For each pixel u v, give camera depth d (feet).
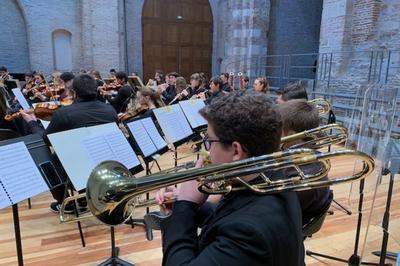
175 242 2.77
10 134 13.71
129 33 36.81
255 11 31.76
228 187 2.79
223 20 39.96
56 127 8.29
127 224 9.09
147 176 3.25
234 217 2.51
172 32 38.75
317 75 25.38
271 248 2.35
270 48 35.91
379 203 8.37
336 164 14.40
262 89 15.40
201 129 10.58
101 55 34.47
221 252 2.35
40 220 9.45
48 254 7.78
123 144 7.13
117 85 20.83
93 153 6.56
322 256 7.41
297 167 3.21
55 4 32.71
